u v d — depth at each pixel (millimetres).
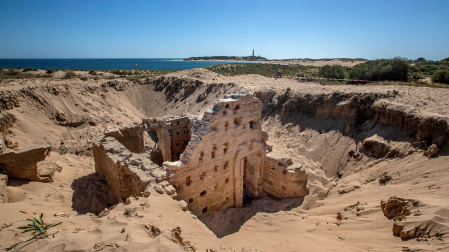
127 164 14359
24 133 30719
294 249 11375
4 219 10719
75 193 16219
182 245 7160
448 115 16266
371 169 17438
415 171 14508
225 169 15852
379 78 39188
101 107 44094
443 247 8070
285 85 38000
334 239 11344
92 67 182125
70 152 27547
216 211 15836
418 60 80625
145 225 7855
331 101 25344
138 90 54250
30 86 38312
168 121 20844
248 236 13562
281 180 17922
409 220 9867
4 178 14641
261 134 18516
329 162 20828
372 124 21062
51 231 7602
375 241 10109
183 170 13344
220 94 40906
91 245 6395
